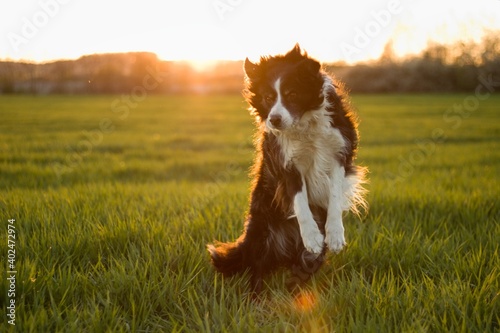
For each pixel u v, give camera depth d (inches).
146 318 153.2
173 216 263.7
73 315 149.6
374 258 200.2
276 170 178.5
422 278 183.0
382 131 961.5
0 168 479.8
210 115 1418.6
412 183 394.6
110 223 231.0
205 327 147.6
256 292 178.7
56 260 189.6
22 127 1013.2
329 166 175.2
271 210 185.0
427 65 2657.5
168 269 183.5
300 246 187.3
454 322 143.4
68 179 449.4
